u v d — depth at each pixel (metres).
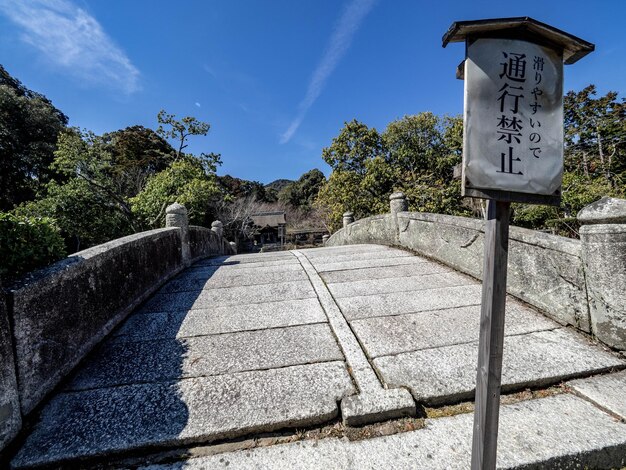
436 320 2.92
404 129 15.27
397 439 1.65
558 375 2.03
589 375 2.07
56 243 2.51
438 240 5.04
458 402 1.91
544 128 1.33
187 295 4.01
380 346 2.48
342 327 2.85
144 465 1.56
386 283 4.12
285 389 2.00
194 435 1.66
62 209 11.31
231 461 1.56
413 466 1.48
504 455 1.50
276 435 1.72
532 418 1.74
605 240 2.33
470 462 1.45
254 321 3.09
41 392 1.96
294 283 4.34
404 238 6.38
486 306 1.29
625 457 1.53
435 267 4.79
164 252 4.70
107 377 2.21
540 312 2.96
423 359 2.27
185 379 2.15
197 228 6.86
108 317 2.93
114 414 1.83
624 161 17.64
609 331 2.31
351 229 9.85
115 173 16.05
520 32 1.30
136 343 2.71
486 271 1.30
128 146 18.89
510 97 1.29
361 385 1.99
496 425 1.27
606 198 2.41
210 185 11.82
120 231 12.72
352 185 14.95
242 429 1.70
